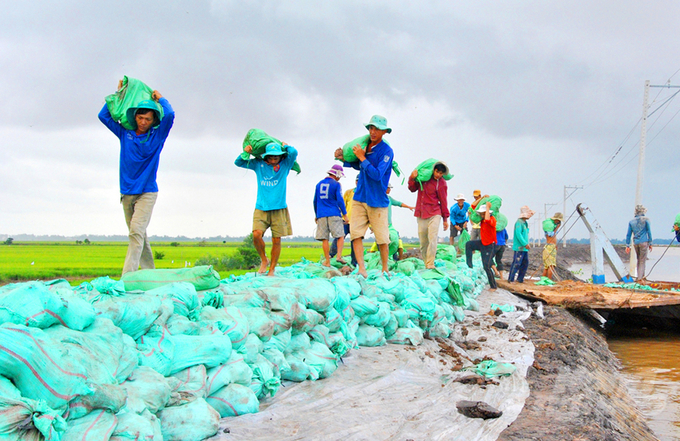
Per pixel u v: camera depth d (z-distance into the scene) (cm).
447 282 845
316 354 474
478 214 1205
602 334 1131
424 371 548
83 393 236
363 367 519
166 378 319
